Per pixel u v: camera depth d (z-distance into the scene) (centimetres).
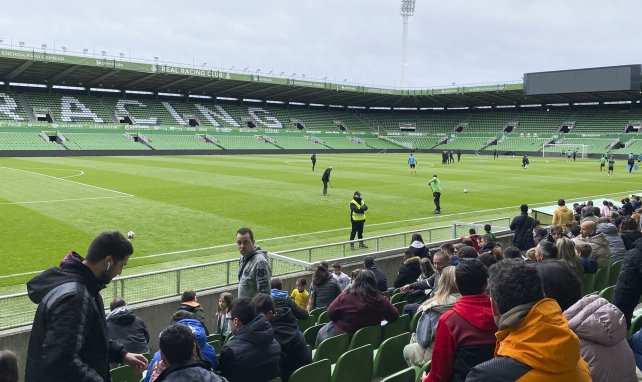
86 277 362
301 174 4425
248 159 6656
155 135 8138
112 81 8244
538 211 2036
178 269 1078
